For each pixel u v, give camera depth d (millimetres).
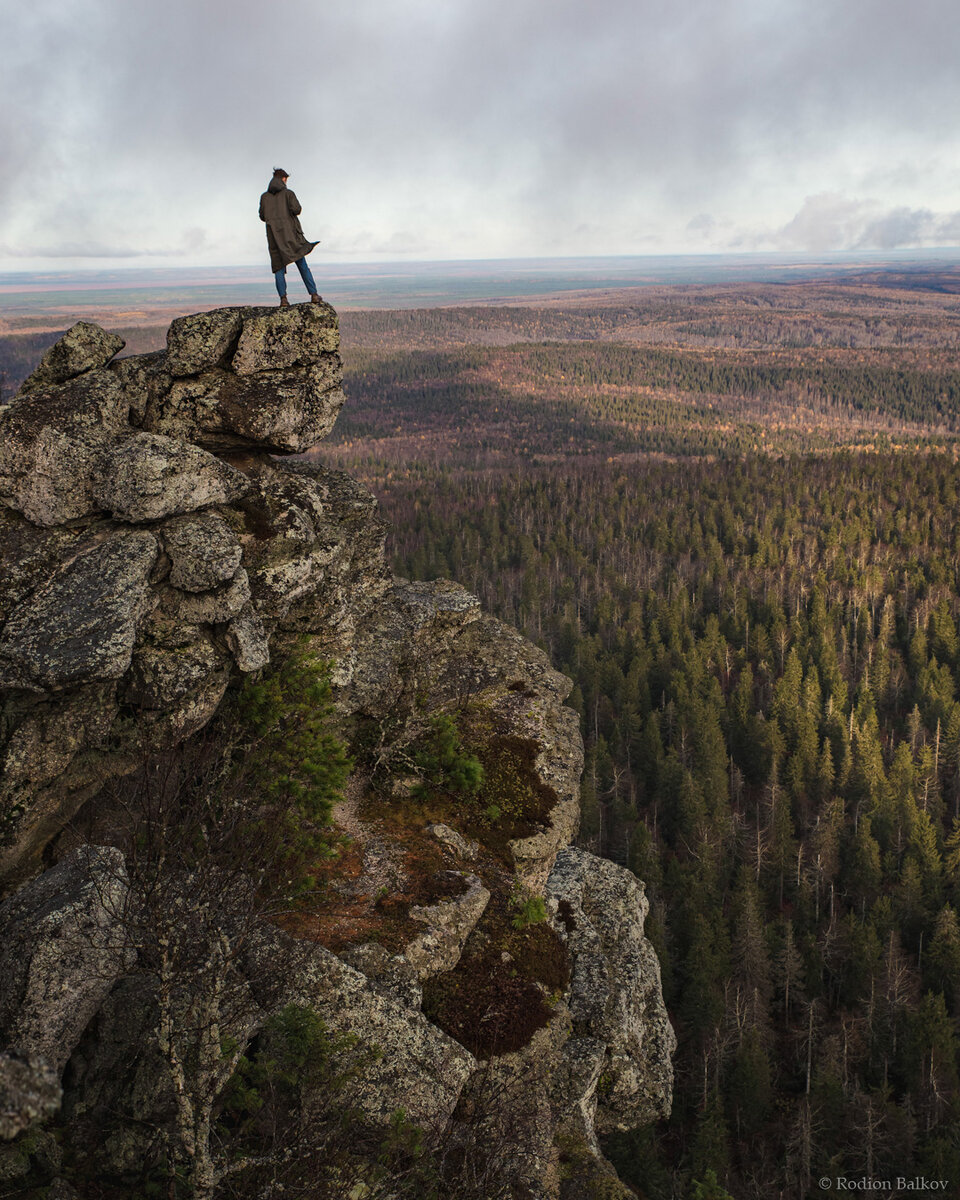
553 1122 19062
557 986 19922
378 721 24641
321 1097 13836
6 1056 8297
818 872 85250
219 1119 13656
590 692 121812
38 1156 12328
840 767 107438
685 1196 47875
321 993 15305
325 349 19781
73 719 15258
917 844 88312
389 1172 13742
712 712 110562
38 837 15820
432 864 20641
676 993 68188
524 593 170625
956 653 141250
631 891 27359
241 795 17469
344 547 21625
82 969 12883
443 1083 15602
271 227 19438
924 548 196750
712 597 172625
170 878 12375
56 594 15227
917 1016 62625
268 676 19859
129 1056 13484
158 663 16000
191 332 18812
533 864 22781
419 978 17672
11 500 16297
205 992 12359
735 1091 57344
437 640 28297
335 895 18938
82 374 18547
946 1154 52625
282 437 19547
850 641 156875
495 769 24859
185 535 16359
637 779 104188
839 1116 57031
